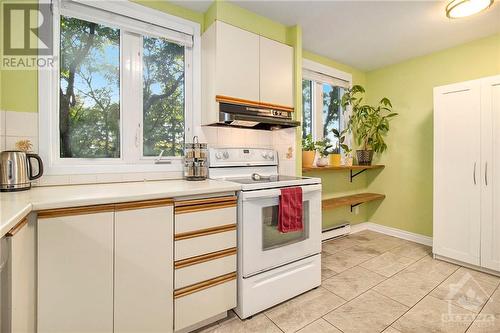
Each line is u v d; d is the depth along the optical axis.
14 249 0.91
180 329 1.43
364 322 1.59
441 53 2.91
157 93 2.06
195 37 2.14
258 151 2.34
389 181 3.42
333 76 3.27
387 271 2.30
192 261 1.45
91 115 1.80
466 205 2.35
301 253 1.90
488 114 2.21
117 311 1.24
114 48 1.88
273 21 2.32
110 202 1.20
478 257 2.27
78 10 1.69
